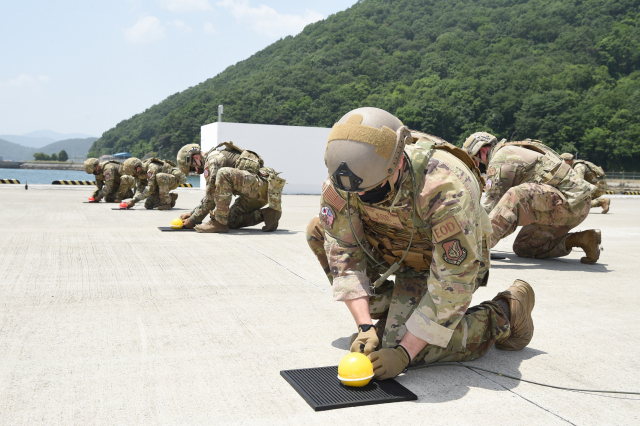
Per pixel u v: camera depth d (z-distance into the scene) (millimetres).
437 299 2164
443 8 173500
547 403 2123
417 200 2113
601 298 4074
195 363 2453
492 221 5406
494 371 2467
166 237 6602
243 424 1856
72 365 2389
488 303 2607
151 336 2828
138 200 10984
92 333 2850
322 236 2740
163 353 2574
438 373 2432
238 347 2689
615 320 3439
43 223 7863
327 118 121750
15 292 3666
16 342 2670
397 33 163750
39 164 137375
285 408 1999
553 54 123625
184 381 2238
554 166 5477
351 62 146750
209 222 7332
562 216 5512
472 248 2096
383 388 2182
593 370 2527
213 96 144875
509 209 5406
